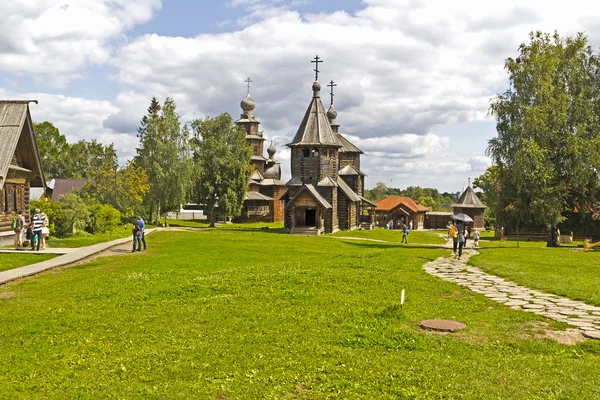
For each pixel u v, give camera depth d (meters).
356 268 25.17
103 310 15.85
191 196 84.06
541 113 44.28
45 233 32.72
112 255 31.81
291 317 14.80
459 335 13.16
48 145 125.38
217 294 18.39
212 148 83.06
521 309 16.03
